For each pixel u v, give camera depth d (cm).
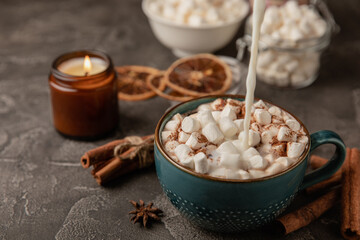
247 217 37
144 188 46
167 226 42
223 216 37
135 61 65
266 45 58
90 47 68
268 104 42
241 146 38
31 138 52
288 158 37
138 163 47
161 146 38
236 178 36
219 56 64
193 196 37
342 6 77
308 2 65
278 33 58
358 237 41
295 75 59
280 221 41
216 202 37
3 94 59
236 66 60
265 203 37
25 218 43
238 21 62
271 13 59
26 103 57
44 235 41
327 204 43
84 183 47
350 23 74
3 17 76
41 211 43
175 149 38
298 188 39
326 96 59
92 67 52
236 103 41
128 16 77
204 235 41
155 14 63
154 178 47
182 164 36
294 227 41
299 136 39
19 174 47
